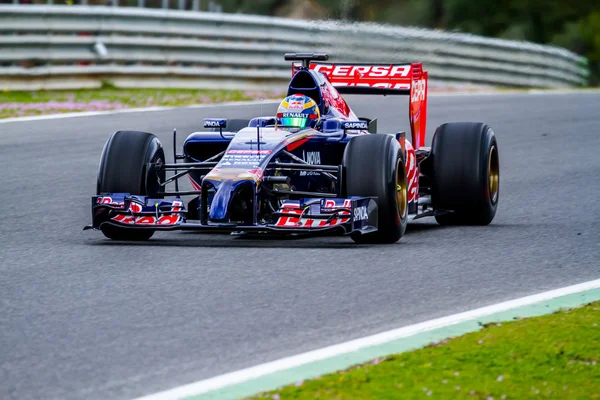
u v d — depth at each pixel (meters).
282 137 26.89
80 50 68.00
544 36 140.00
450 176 30.03
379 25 74.12
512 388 15.34
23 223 30.66
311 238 27.83
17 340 17.64
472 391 15.13
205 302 20.22
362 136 26.52
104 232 27.34
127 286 21.62
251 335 17.91
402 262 24.28
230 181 24.58
